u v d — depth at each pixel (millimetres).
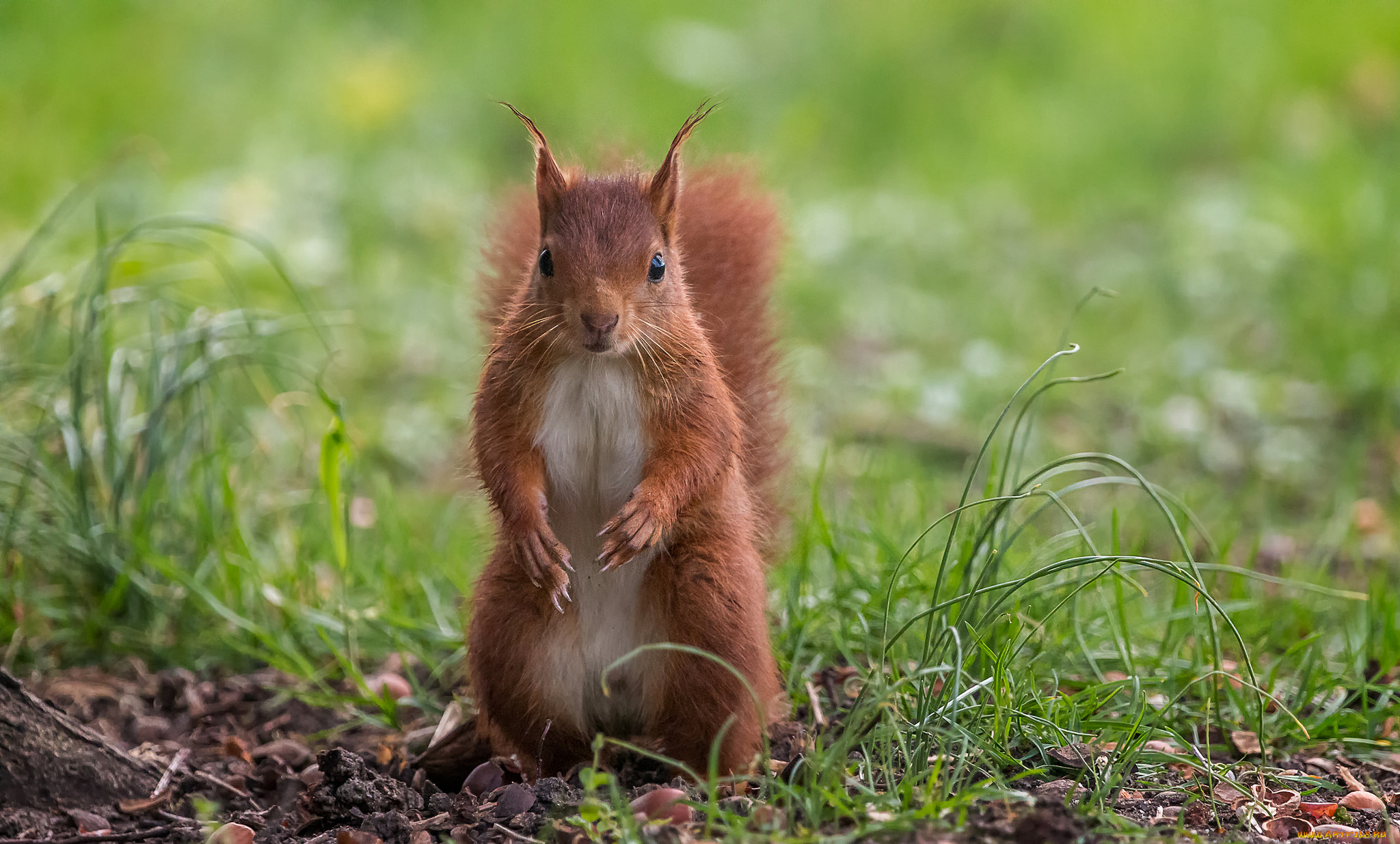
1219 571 9695
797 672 8711
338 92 22562
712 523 7441
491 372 7426
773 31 25375
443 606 10242
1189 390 15250
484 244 10031
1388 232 18578
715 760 6195
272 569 10617
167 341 11289
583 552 7582
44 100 21438
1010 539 8102
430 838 6703
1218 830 6738
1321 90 24000
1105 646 9219
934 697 7777
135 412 11914
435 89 23281
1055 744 7426
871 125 23578
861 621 8977
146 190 18219
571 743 7684
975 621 8164
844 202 20609
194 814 7488
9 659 9539
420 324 16375
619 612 7609
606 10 25484
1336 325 16281
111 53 22891
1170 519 7660
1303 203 19906
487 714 7590
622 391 7312
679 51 24078
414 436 13945
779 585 9633
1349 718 8180
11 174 18969
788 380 9492
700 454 7309
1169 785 7289
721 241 9102
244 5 25203
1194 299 17531
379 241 18422
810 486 11625
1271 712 8312
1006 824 6035
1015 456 13695
